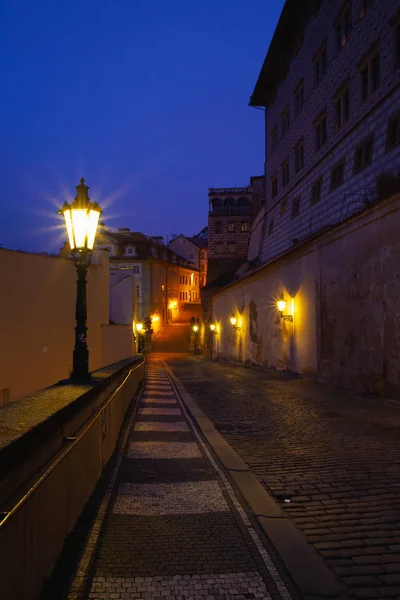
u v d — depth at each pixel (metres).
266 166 36.72
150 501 5.09
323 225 22.91
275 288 24.11
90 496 5.04
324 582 3.38
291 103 29.20
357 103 19.34
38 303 22.83
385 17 16.92
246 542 4.10
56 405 3.79
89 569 3.56
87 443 4.89
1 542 2.27
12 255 21.36
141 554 3.86
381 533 4.22
